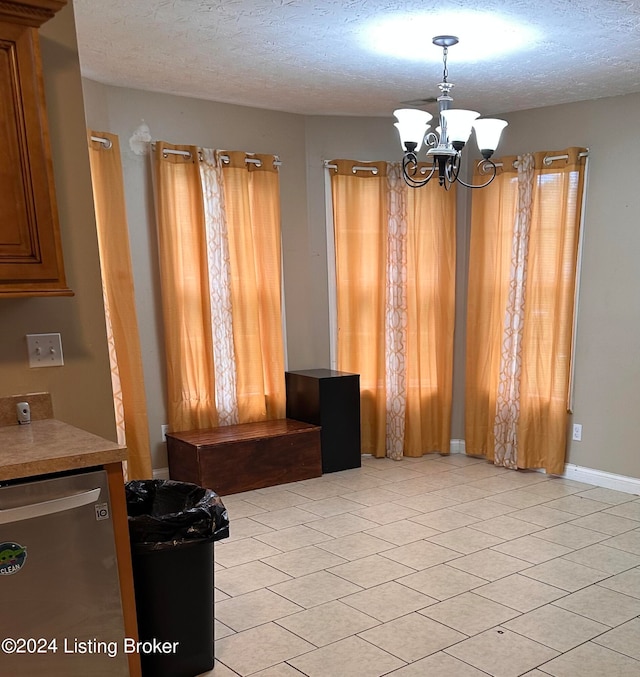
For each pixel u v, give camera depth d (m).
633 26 2.81
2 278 1.91
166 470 4.30
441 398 4.82
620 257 3.98
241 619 2.59
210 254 4.20
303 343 4.82
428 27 2.82
